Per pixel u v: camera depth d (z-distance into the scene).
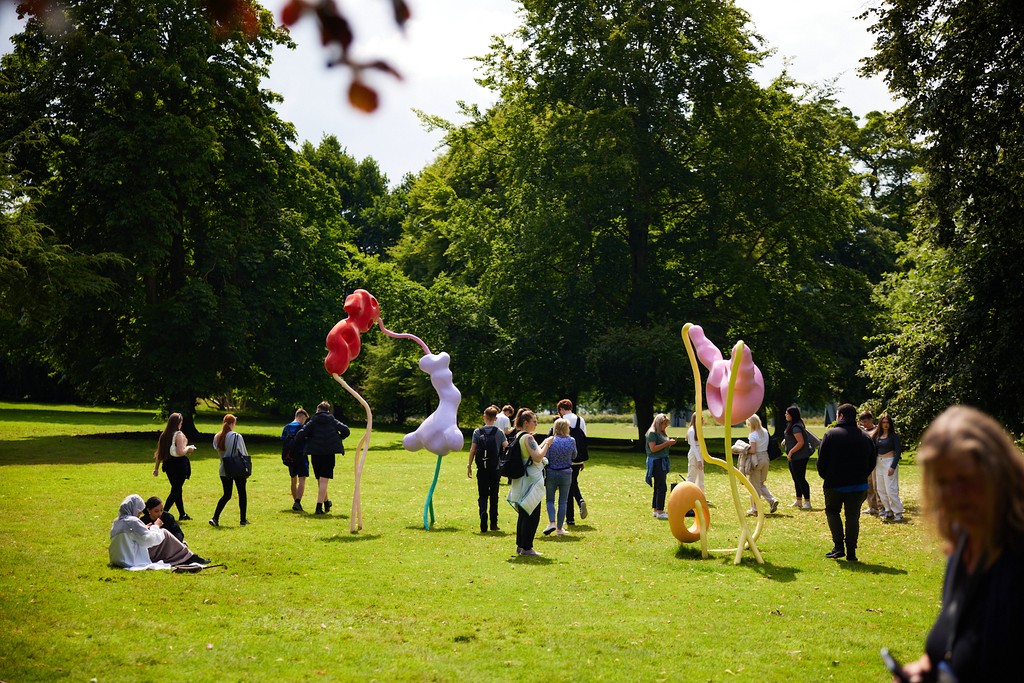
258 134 36.00
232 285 34.00
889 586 10.09
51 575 9.87
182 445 14.09
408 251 53.94
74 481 19.31
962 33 17.80
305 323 36.59
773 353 36.62
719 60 34.56
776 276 36.56
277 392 36.91
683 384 36.91
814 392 41.25
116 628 7.88
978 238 18.33
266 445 34.34
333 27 1.89
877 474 15.79
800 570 10.97
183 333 32.84
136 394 34.88
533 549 12.09
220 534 12.93
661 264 37.78
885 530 14.26
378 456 29.28
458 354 36.84
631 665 7.13
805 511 16.67
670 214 37.62
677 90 35.00
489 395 40.59
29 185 31.12
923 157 18.86
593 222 35.16
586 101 35.41
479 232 38.12
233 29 2.16
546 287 36.62
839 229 36.84
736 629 8.20
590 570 10.79
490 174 41.16
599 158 33.72
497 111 40.16
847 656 7.43
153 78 31.38
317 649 7.41
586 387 38.09
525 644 7.66
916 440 19.67
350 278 39.25
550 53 35.50
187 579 9.91
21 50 31.27
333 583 9.85
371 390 52.81
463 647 7.56
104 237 32.09
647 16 35.19
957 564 2.85
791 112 36.47
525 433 11.68
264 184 35.72
